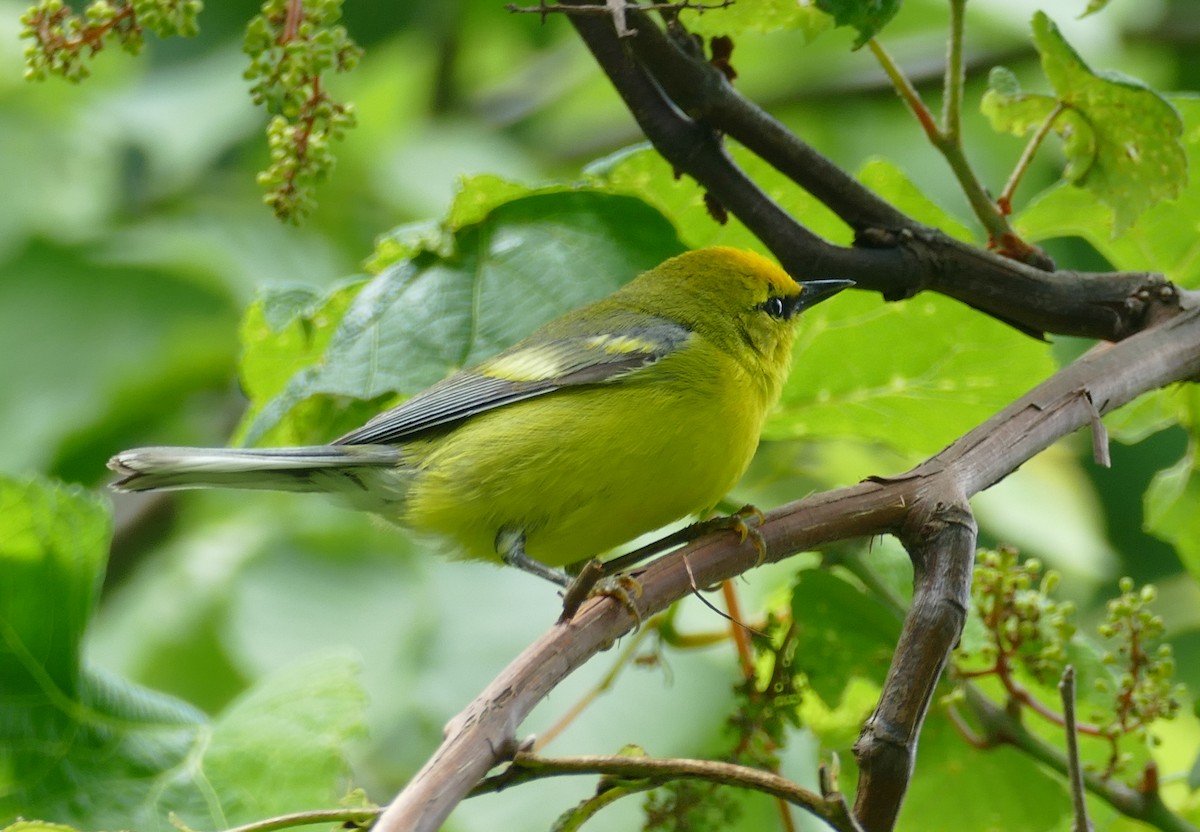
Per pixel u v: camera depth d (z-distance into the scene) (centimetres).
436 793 519
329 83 1576
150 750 815
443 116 1773
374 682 1240
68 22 753
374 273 891
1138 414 947
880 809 577
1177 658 1360
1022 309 795
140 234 1507
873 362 966
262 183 733
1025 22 1457
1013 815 923
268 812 790
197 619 1309
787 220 793
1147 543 1482
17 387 1444
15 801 793
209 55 1628
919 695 587
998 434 686
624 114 1816
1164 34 1554
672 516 909
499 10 1780
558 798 1147
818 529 648
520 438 884
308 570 1305
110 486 868
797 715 839
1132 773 901
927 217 929
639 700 1166
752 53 1705
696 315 927
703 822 804
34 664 817
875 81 1652
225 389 1512
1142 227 945
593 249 854
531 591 1273
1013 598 830
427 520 903
